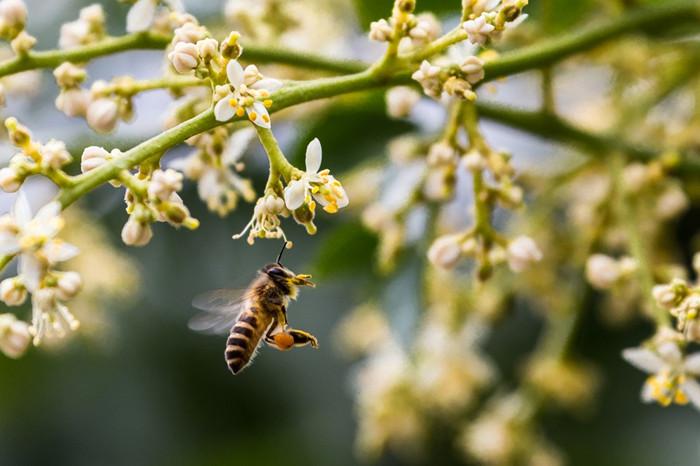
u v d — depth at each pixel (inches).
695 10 10.2
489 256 9.8
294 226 11.4
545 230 11.0
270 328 9.7
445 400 11.2
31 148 8.7
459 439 11.7
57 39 10.9
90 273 11.2
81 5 10.9
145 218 8.8
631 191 10.3
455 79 9.0
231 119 8.9
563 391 11.0
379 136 10.7
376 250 10.7
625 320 11.3
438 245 9.8
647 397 9.6
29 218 8.8
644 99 10.9
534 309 11.6
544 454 11.1
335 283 11.6
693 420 11.5
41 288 8.8
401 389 11.2
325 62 9.8
